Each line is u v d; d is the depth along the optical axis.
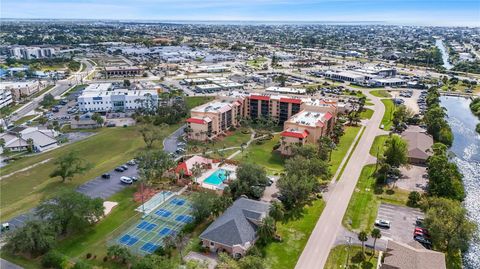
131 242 105.31
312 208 123.31
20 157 171.00
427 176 148.50
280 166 160.75
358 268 93.44
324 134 185.62
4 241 99.62
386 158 153.62
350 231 110.31
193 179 143.88
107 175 148.38
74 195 109.81
